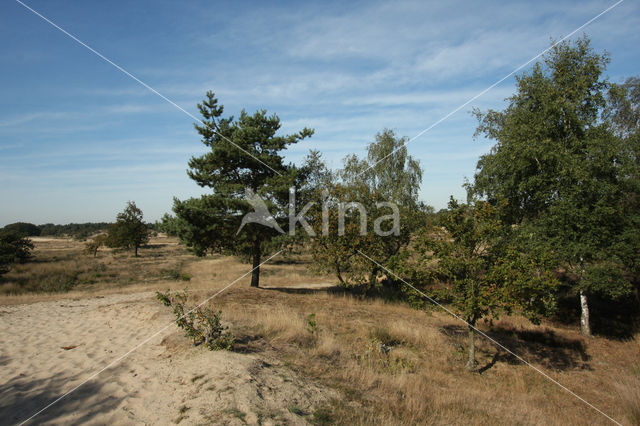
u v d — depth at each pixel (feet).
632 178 47.06
